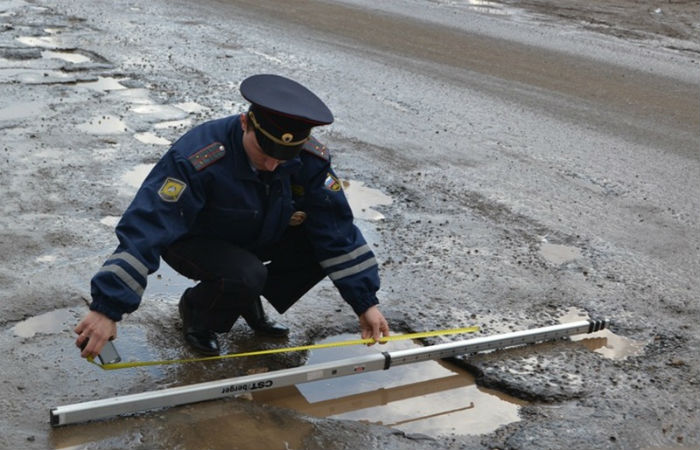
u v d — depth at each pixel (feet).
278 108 10.46
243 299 11.80
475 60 33.42
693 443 11.22
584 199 20.08
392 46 34.63
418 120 25.23
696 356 13.50
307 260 12.61
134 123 22.38
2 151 19.71
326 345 12.00
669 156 23.72
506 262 16.44
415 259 16.22
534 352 13.26
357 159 21.25
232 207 11.34
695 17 45.60
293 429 10.89
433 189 19.83
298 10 40.47
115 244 15.69
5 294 13.57
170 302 13.85
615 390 12.35
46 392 11.23
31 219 16.40
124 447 10.21
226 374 12.02
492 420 11.55
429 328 13.84
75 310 13.37
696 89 31.27
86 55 28.84
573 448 10.92
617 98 29.43
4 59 27.48
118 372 11.80
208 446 10.37
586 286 15.70
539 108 27.55
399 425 11.32
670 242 17.99
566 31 40.37
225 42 32.60
